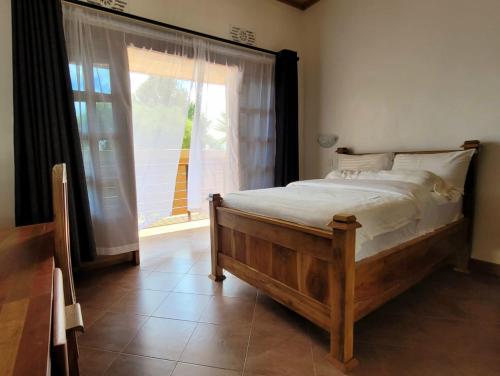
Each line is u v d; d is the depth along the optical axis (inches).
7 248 42.6
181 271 100.3
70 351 31.4
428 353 58.5
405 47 110.8
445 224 86.4
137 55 106.7
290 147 142.7
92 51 93.6
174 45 111.9
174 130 114.0
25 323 22.4
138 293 84.6
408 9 109.1
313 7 145.8
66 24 89.7
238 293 84.2
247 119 135.0
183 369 54.7
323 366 55.2
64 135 87.1
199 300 80.4
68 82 87.4
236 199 83.0
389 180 87.3
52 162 86.0
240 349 60.2
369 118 125.1
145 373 53.8
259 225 71.2
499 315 71.9
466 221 93.3
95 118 94.6
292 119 142.5
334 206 64.0
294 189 92.9
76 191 91.4
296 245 61.4
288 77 139.4
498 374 52.8
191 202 123.6
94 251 94.1
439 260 82.6
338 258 52.2
